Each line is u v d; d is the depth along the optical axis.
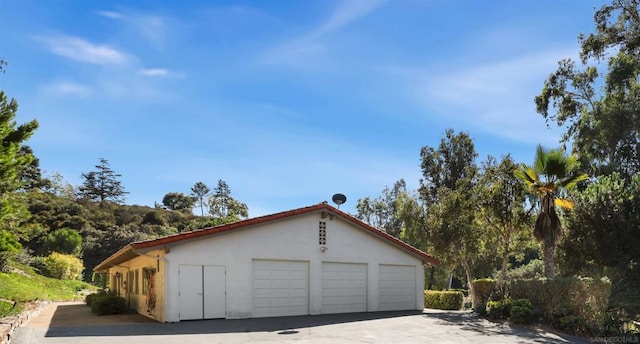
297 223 18.39
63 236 44.16
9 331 11.78
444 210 22.56
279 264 17.84
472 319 17.09
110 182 92.94
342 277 19.48
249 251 17.06
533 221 20.28
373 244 20.58
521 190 20.20
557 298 15.14
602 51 28.20
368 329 14.31
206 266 16.14
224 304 16.31
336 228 19.48
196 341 11.73
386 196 63.25
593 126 29.08
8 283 23.95
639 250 17.00
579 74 30.67
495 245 22.81
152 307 16.67
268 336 12.70
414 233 33.88
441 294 23.59
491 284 20.97
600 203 18.08
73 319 16.45
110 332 12.89
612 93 28.31
